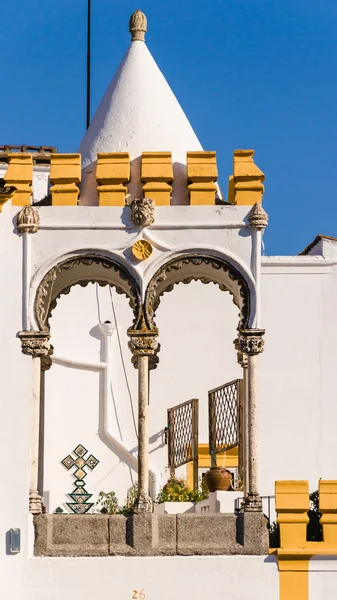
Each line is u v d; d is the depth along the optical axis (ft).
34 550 68.03
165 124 73.10
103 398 86.07
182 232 70.33
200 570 67.62
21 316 69.51
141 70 74.33
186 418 84.38
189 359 86.28
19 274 69.77
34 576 67.46
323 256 85.30
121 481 85.56
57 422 85.81
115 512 77.71
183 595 67.41
